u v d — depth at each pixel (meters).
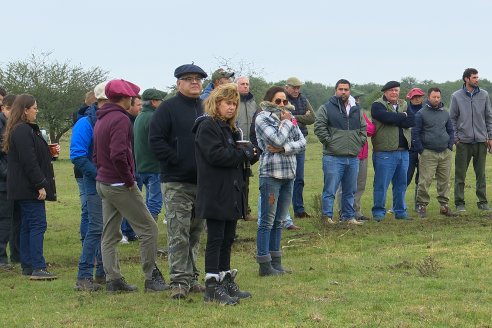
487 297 8.91
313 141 53.50
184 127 9.30
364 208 18.55
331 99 15.27
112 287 9.96
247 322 8.02
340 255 12.30
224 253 8.98
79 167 10.34
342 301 8.88
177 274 9.30
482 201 17.44
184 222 9.28
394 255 12.05
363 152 16.48
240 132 9.01
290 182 10.77
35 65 58.03
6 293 10.30
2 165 12.08
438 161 16.47
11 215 12.38
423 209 16.50
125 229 14.53
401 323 7.77
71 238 15.60
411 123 15.81
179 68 9.45
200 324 7.98
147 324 8.12
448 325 7.74
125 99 9.63
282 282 10.18
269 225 10.67
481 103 17.08
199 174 8.65
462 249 12.37
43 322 8.40
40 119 56.91
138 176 14.29
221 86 8.79
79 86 57.56
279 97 10.54
